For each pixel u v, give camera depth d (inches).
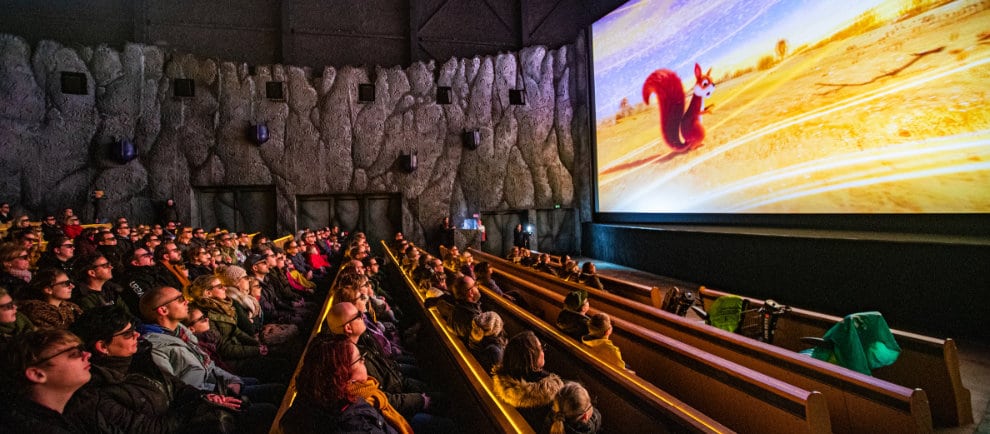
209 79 670.5
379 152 730.8
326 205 734.5
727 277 441.7
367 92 730.2
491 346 140.6
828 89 402.9
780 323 223.3
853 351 162.4
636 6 649.6
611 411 140.8
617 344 204.4
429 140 745.6
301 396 88.5
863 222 380.5
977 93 306.7
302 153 704.4
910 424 128.4
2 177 572.1
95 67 619.5
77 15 655.8
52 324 131.3
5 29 628.4
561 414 100.4
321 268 472.4
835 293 346.6
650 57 622.5
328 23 756.0
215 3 713.6
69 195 606.9
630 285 302.0
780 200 450.9
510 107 770.2
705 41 534.3
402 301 340.8
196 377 136.3
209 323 172.7
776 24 449.1
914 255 300.2
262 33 734.5
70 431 84.4
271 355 193.3
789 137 440.1
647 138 633.6
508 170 768.9
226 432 115.0
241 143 681.6
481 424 118.0
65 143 605.3
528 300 308.2
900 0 347.6
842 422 145.1
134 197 636.1
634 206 663.1
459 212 754.8
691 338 199.9
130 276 194.4
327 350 89.0
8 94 574.9
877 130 367.2
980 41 303.9
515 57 776.3
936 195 331.6
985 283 268.1
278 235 696.4
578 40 775.1
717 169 523.5
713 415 149.1
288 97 701.3
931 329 291.9
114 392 103.4
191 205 665.6
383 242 689.0
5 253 169.3
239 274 215.9
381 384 147.1
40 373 81.4
